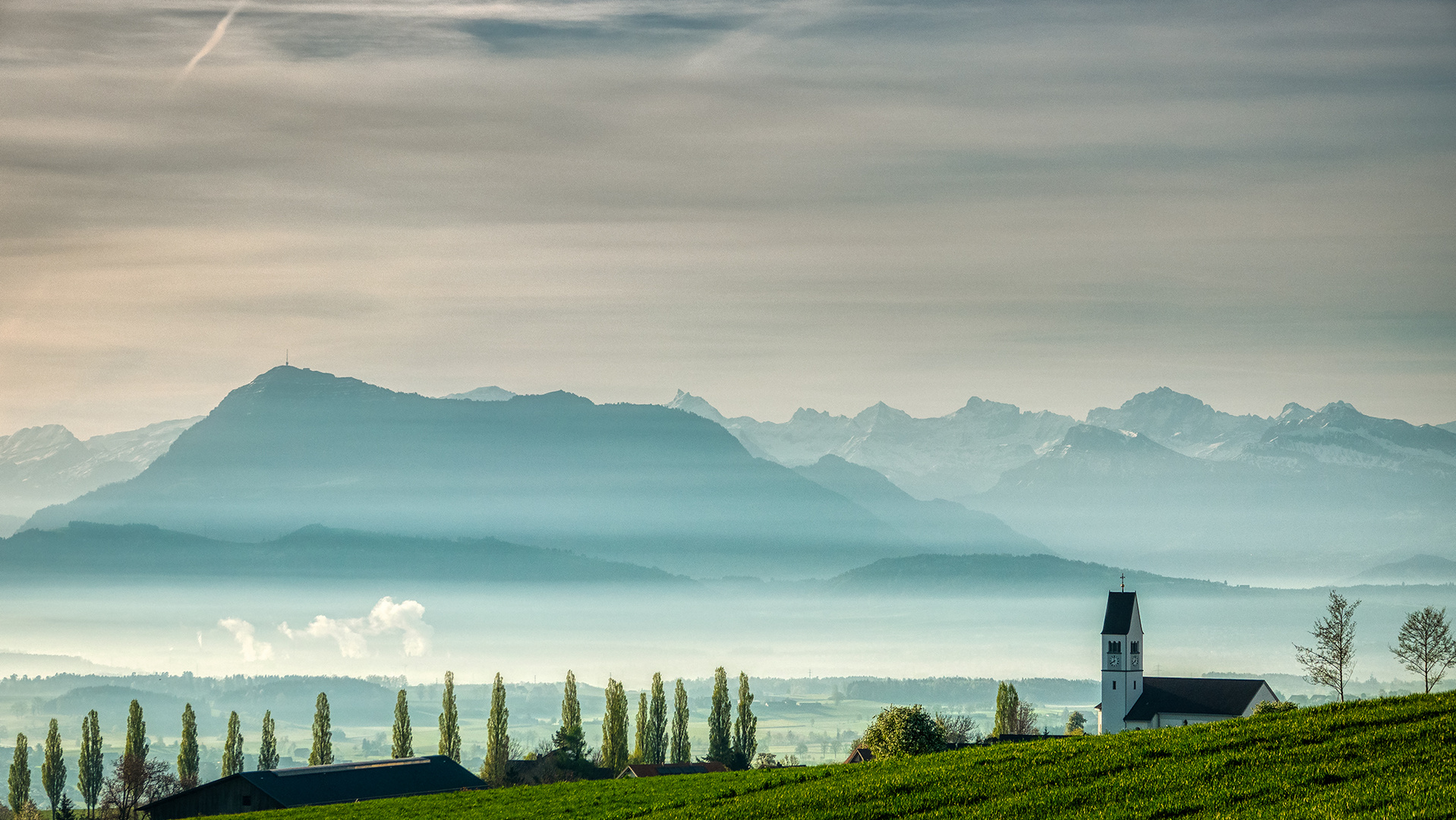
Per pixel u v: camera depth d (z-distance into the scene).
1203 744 86.31
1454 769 74.00
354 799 163.12
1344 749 80.06
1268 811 71.44
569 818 112.12
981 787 85.50
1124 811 75.44
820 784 97.69
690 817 92.50
